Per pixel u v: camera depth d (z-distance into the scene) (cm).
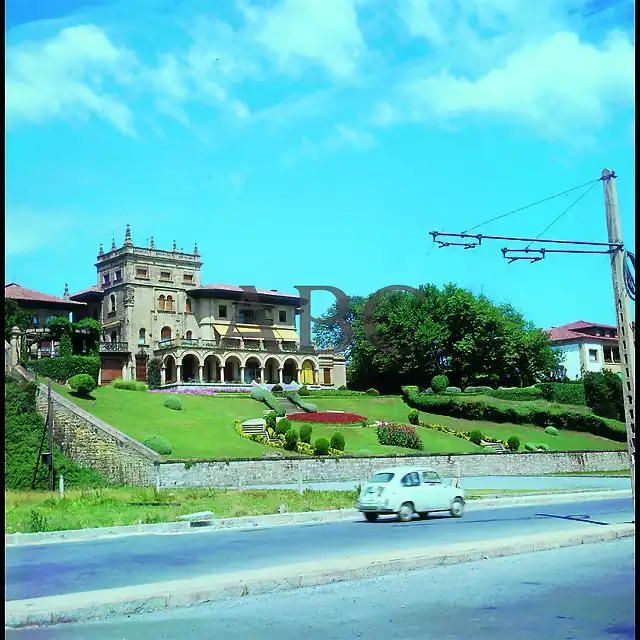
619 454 6531
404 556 1423
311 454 4956
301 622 982
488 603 1091
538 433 7112
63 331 7369
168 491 3466
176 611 1064
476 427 7106
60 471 4291
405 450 5609
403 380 10088
